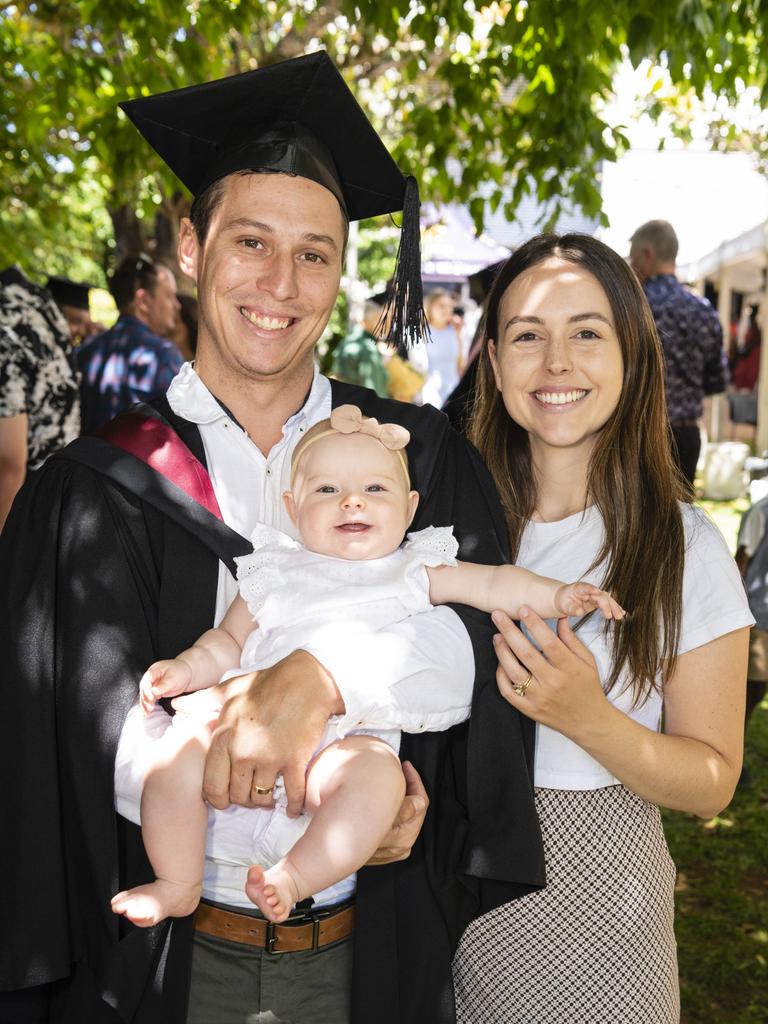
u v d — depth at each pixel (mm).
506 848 1955
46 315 3898
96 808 1849
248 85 2062
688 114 8766
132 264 5637
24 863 1859
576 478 2217
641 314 2133
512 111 6316
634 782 1978
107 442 2055
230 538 2020
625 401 2139
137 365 5344
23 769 1882
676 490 2154
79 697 1878
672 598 2043
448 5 5215
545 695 1913
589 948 2027
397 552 2027
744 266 15000
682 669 2064
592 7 4520
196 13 6066
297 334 2088
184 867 1760
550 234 2230
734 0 4852
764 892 4457
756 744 5863
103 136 5980
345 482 1979
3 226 9328
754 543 5012
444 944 2045
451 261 13008
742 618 2051
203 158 2203
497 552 2133
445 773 2092
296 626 1894
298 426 2189
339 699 1819
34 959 1844
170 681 1853
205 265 2086
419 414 2285
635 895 2045
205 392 2143
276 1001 1900
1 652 1929
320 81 2072
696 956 3984
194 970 1904
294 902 1703
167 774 1774
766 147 11172
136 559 1986
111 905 1794
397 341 2395
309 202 2066
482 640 1995
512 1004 2062
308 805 1795
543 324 2113
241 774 1737
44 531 1976
